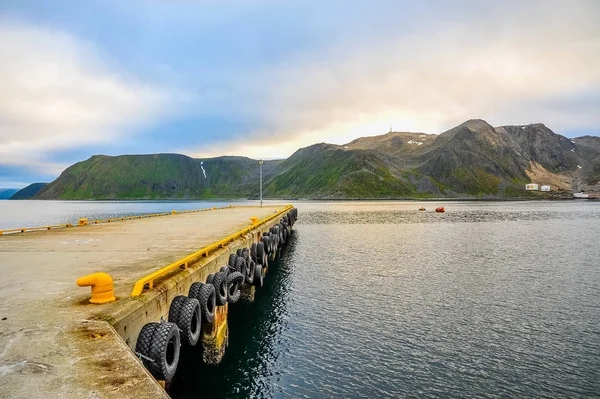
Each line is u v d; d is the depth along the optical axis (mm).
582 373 13055
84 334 5668
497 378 12766
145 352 6766
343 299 21734
